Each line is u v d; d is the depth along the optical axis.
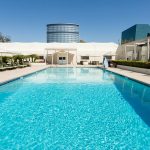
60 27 189.50
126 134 7.01
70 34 190.50
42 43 55.44
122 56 46.47
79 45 55.41
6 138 6.62
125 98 12.77
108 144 6.23
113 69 32.50
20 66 32.84
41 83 18.53
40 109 10.07
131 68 28.69
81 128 7.55
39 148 5.94
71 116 8.98
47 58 53.19
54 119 8.54
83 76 24.56
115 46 55.28
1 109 10.05
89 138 6.66
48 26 192.50
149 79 17.75
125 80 20.72
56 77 23.28
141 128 7.58
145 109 10.30
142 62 24.94
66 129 7.42
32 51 54.00
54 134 6.96
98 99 12.46
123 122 8.25
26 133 7.02
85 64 50.06
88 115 9.16
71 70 33.59
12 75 20.23
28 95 13.36
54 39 190.62
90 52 54.12
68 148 5.95
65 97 12.91
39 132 7.13
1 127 7.59
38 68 33.00
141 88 16.22
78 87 16.61
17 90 15.03
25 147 5.99
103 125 7.88
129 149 5.92
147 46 31.08
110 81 20.16
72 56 53.12
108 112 9.69
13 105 10.82
